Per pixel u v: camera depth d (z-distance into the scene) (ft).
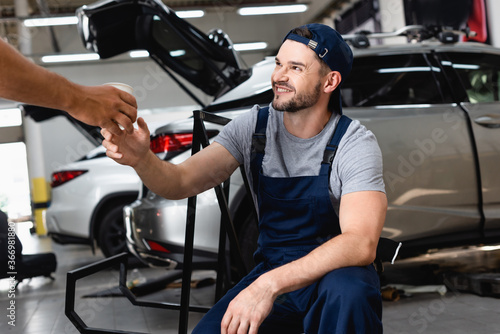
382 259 3.56
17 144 43.93
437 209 8.46
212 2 45.65
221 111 8.23
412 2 26.86
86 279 12.58
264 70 8.50
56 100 2.48
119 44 9.98
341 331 2.93
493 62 9.80
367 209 3.35
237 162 4.10
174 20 8.72
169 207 7.75
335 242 3.18
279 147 3.87
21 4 42.42
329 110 3.92
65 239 13.58
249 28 47.29
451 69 9.27
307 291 3.43
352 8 36.29
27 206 41.52
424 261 11.69
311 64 3.64
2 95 2.32
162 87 47.83
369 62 8.86
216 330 3.27
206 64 9.41
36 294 11.64
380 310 3.10
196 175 3.89
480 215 8.75
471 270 10.03
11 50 2.24
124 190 13.26
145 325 7.77
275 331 3.55
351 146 3.62
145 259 7.95
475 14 22.36
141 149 3.40
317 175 3.68
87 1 44.83
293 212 3.73
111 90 2.77
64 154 45.83
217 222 7.73
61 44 45.19
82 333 3.76
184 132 8.15
